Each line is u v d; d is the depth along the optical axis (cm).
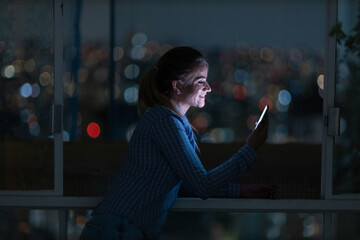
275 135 565
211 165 409
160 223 168
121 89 552
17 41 263
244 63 588
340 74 239
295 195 337
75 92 529
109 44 537
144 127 162
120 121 552
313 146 520
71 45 523
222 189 192
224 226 287
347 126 243
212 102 594
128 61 549
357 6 235
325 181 237
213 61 571
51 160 281
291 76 602
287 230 271
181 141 157
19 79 269
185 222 298
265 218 303
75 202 239
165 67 172
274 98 611
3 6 260
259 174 399
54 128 236
